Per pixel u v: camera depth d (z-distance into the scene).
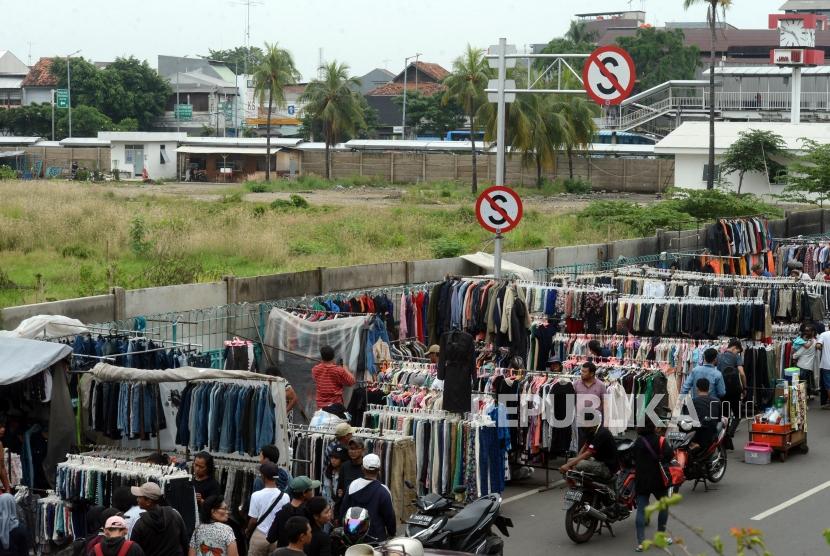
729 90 81.50
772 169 59.44
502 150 19.80
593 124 71.62
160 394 12.86
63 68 102.81
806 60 77.25
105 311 16.83
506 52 19.62
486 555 10.84
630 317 19.67
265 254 29.73
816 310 21.83
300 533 9.14
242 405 12.05
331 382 15.20
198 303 18.23
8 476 12.12
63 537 11.48
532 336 18.27
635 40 103.94
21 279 24.94
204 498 10.94
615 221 41.25
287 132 108.88
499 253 19.30
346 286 21.36
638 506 12.54
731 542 12.69
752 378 18.56
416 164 77.94
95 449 13.02
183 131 104.81
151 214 37.19
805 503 14.44
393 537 10.58
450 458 13.54
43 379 12.48
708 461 15.10
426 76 115.12
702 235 33.22
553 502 14.74
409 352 18.39
